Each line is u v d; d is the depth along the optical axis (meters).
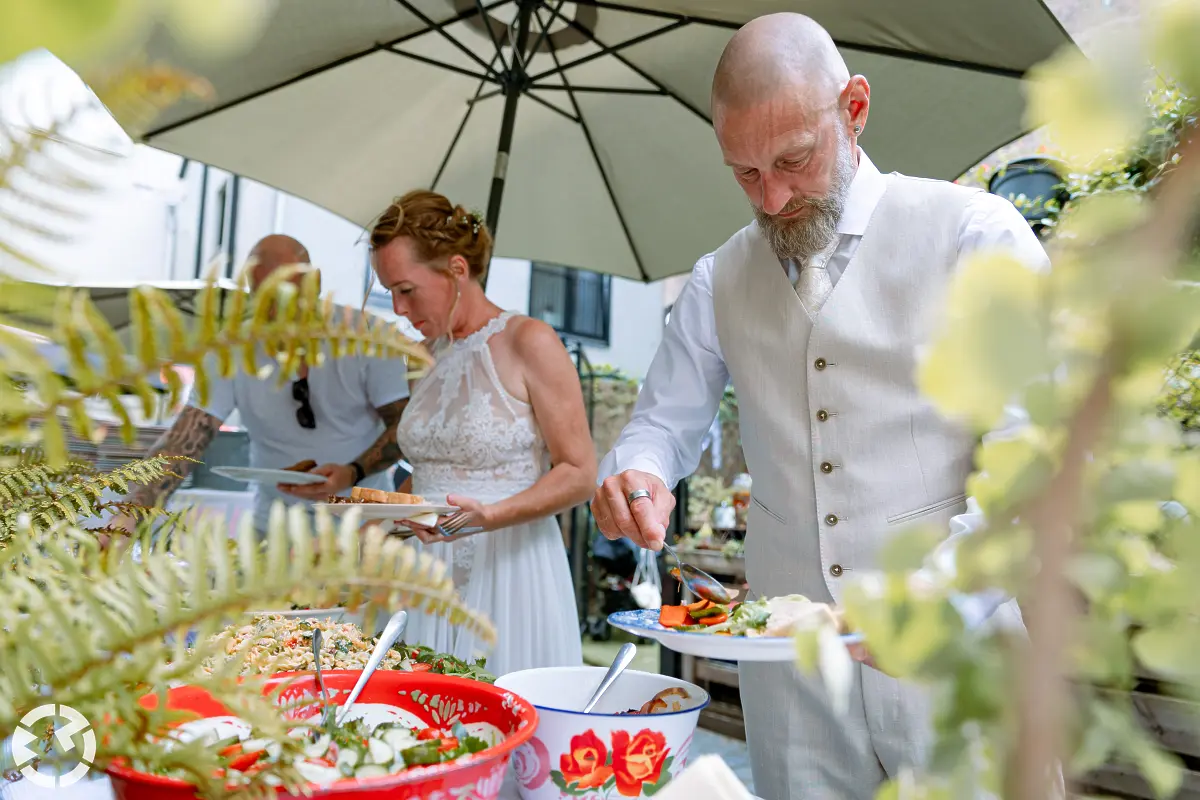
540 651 1.99
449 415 2.08
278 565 0.45
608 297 10.47
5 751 0.52
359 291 8.53
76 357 0.36
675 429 1.73
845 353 1.49
